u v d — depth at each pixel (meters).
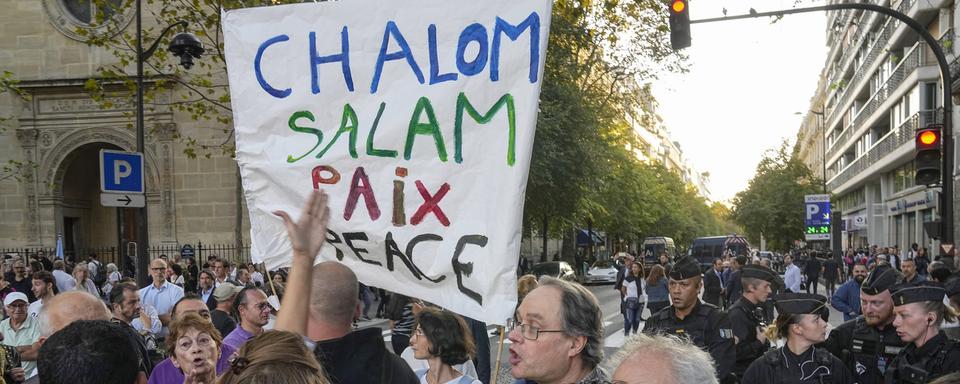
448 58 3.71
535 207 23.91
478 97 3.62
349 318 2.87
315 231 2.59
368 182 3.81
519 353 2.71
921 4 26.03
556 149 21.91
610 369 2.24
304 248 2.56
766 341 5.68
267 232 4.08
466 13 3.68
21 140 26.25
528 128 3.49
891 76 33.34
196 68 24.75
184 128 25.41
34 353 5.29
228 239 25.28
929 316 3.84
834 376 4.05
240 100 4.17
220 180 25.36
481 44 3.64
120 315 5.98
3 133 26.31
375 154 3.81
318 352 2.54
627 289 14.11
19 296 6.88
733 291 13.94
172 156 25.44
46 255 25.72
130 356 2.84
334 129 3.95
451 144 3.65
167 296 8.81
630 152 39.66
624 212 41.81
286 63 4.08
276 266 4.04
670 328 4.84
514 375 2.75
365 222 3.80
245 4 15.84
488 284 3.48
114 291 6.00
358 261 3.85
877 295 4.46
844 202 58.62
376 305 19.91
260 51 4.14
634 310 13.99
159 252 25.28
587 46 21.25
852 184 47.59
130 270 20.98
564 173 22.09
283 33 4.09
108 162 9.65
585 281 36.69
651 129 27.97
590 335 2.68
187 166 25.42
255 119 4.13
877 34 39.34
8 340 6.83
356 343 2.84
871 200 44.41
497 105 3.57
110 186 9.67
